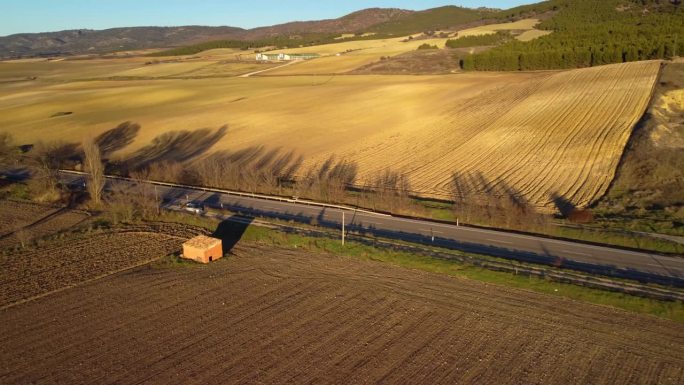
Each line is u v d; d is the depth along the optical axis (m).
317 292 33.38
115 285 35.00
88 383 24.91
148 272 37.03
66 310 31.83
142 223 47.44
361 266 36.97
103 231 45.31
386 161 64.19
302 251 40.06
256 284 34.72
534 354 26.42
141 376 25.30
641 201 46.34
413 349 27.02
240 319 30.27
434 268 35.97
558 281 33.34
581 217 42.75
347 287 33.91
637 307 30.23
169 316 30.78
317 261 38.09
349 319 30.00
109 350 27.52
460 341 27.61
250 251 40.50
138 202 49.88
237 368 25.75
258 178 57.69
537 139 65.62
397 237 42.31
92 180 54.97
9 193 58.22
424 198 51.62
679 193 46.88
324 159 66.69
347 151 69.31
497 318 29.73
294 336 28.39
